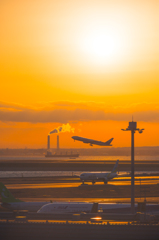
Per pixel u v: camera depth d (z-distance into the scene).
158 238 110.44
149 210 141.25
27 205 151.38
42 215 129.88
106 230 112.06
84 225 113.69
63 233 112.56
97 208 137.00
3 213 141.50
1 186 155.50
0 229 114.50
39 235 112.69
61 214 128.50
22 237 113.31
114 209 138.25
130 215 127.50
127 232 111.75
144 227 112.19
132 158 140.12
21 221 119.31
